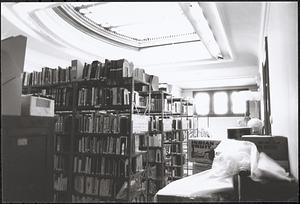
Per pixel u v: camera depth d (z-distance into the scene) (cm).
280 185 172
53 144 218
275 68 258
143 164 420
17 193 185
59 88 396
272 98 292
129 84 363
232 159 223
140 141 412
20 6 342
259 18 327
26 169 193
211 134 846
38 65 512
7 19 353
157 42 579
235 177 213
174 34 557
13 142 185
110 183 343
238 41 432
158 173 471
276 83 257
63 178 360
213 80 810
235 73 698
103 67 357
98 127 357
